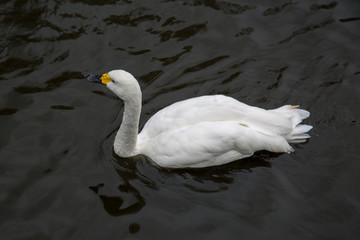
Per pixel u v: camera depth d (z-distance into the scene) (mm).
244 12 10742
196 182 7465
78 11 10500
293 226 6727
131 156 7891
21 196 7062
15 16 10266
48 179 7359
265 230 6660
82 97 8875
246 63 9719
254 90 9180
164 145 7500
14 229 6578
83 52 9680
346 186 7332
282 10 10781
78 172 7535
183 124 7508
